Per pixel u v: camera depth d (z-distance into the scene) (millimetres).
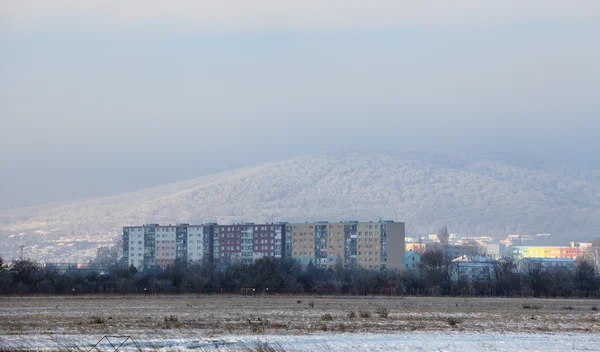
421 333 112375
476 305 198750
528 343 101125
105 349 91625
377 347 95000
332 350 91250
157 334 108750
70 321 132250
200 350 88688
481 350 93500
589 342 102812
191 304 195750
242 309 172250
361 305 194125
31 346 93062
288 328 117750
